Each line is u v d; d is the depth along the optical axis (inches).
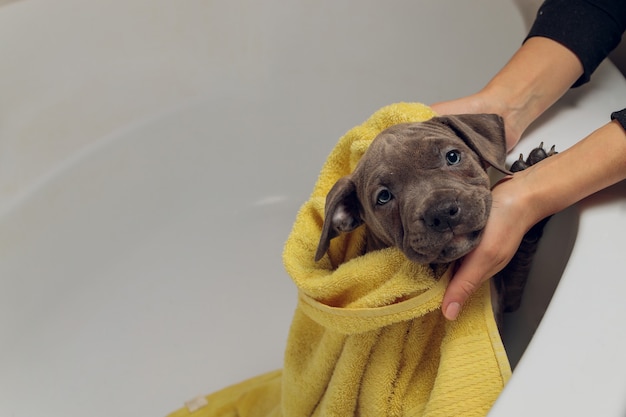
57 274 55.1
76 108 57.1
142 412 52.2
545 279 37.8
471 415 29.5
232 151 64.7
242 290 59.5
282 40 62.4
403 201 30.1
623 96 40.4
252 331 56.7
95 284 57.5
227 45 62.6
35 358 51.8
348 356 33.5
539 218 33.0
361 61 60.9
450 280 31.2
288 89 63.7
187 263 61.4
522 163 36.9
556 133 39.0
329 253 35.9
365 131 35.9
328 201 32.1
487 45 52.8
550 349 27.1
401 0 57.1
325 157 64.5
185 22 60.7
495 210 31.6
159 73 60.9
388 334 32.5
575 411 24.9
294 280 34.0
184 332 56.9
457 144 31.0
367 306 31.1
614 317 27.7
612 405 24.9
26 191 53.7
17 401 48.6
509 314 40.6
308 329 38.0
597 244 31.2
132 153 60.3
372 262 31.5
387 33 58.9
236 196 64.7
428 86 58.0
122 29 58.6
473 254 30.8
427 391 32.9
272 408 46.4
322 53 62.1
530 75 39.3
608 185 32.9
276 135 64.9
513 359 39.1
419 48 57.6
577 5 40.1
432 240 28.7
